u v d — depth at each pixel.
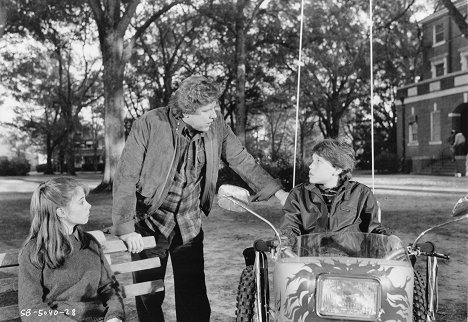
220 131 3.99
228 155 4.16
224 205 3.28
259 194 4.12
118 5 22.92
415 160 36.47
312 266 2.95
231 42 35.22
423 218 12.19
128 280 6.51
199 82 3.59
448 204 15.23
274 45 35.88
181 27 40.53
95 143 72.00
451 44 37.84
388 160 40.81
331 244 3.23
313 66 39.72
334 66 39.31
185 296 4.00
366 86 45.84
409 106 37.88
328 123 43.91
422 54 41.31
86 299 2.97
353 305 2.77
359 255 3.15
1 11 15.60
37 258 2.84
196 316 4.00
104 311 3.00
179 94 3.59
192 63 42.25
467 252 7.87
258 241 3.13
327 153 3.62
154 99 43.34
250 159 4.16
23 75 48.31
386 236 3.25
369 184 24.55
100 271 3.06
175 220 3.91
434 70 39.66
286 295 2.94
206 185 3.99
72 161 50.62
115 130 22.75
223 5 28.00
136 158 3.65
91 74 50.12
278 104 44.62
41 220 2.88
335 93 42.41
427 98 35.84
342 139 3.78
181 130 3.71
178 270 4.00
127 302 5.37
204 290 4.06
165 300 5.56
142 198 3.79
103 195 20.48
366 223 3.69
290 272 2.97
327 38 34.31
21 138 75.94
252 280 3.33
